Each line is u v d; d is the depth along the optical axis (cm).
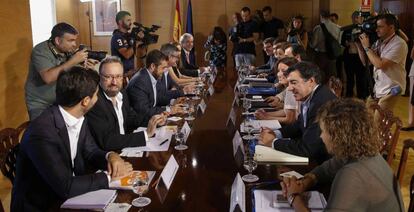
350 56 668
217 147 230
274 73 487
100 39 729
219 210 153
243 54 712
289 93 296
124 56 513
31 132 172
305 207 149
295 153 208
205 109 333
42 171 167
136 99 324
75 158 190
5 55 353
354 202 125
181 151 222
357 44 441
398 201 132
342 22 792
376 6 777
